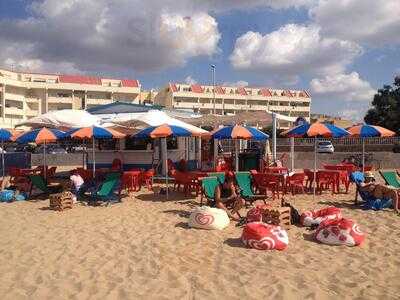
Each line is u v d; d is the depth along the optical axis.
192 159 20.56
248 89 91.31
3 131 14.77
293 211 9.25
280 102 91.38
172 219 10.01
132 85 79.44
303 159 28.64
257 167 16.77
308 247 7.61
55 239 8.25
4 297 5.40
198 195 13.46
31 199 13.18
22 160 23.16
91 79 77.81
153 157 18.78
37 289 5.64
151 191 14.42
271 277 6.05
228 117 19.28
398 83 45.25
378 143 34.44
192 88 86.44
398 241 7.96
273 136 18.69
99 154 19.17
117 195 12.88
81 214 10.76
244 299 5.30
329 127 12.44
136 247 7.66
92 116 15.91
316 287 5.65
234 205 10.02
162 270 6.38
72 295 5.45
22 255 7.18
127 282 5.89
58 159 29.23
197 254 7.22
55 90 74.75
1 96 68.81
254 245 7.51
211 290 5.58
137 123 14.86
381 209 10.83
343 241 7.67
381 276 6.13
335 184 14.21
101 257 7.05
